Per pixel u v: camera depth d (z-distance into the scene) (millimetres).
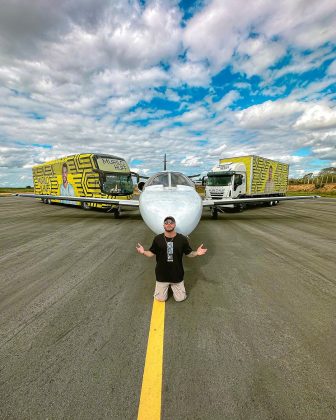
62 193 18531
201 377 1967
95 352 2277
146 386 1880
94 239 7387
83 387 1878
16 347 2359
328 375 1994
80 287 3803
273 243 6809
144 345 2377
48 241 7105
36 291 3656
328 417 1622
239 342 2422
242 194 16609
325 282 4000
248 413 1649
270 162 19656
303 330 2641
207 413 1650
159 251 3215
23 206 21094
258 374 2000
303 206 21312
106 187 14180
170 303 3266
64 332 2605
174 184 5730
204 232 8516
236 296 3469
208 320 2832
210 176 16484
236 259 5266
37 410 1687
